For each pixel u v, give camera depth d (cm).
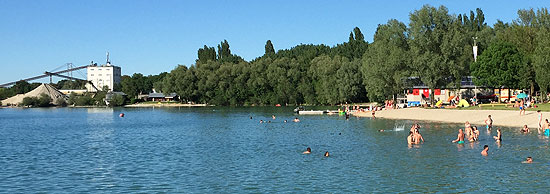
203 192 3288
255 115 12306
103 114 15062
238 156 4819
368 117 10400
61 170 4188
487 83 10825
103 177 3844
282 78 18012
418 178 3606
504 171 3778
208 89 19700
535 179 3491
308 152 4931
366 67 12731
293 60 18362
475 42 11819
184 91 19838
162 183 3588
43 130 8775
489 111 8712
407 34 11406
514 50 10475
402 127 7606
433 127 7419
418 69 10744
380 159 4438
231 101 19138
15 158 4953
